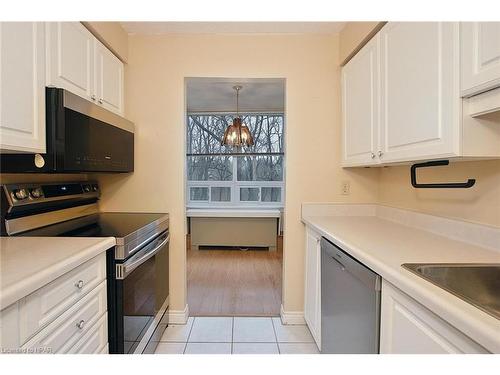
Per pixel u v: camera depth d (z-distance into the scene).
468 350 0.69
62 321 1.00
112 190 2.25
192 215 4.49
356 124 1.93
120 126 1.97
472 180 1.24
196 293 2.87
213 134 5.12
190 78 2.24
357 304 1.24
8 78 1.09
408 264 1.02
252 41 2.22
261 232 4.58
